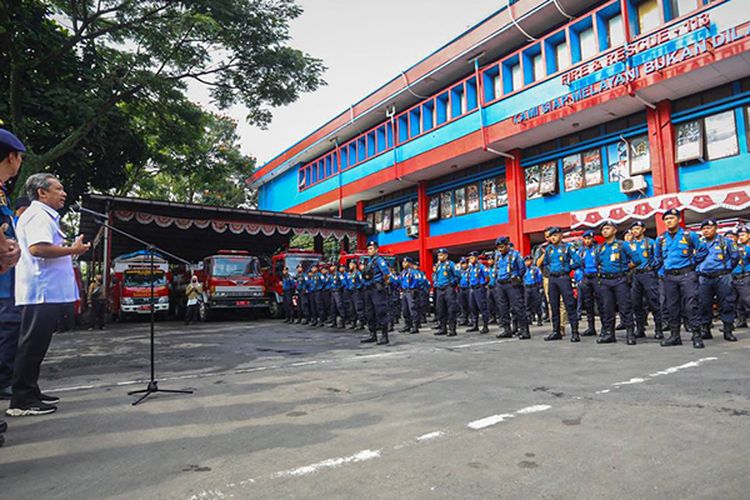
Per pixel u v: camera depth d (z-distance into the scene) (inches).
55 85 635.5
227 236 1070.4
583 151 701.9
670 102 597.3
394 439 132.6
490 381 209.3
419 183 986.1
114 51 649.0
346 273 565.9
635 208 559.8
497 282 406.9
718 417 143.6
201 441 136.3
